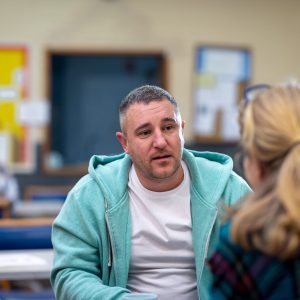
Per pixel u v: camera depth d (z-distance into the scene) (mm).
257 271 1222
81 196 2135
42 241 3074
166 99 2004
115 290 1881
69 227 2105
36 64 6703
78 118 6879
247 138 1295
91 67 6859
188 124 6875
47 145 6738
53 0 6680
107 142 6934
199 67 6844
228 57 6875
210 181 2135
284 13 6926
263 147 1259
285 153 1246
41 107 6703
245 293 1239
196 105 6859
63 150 6875
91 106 6895
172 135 1984
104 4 6723
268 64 6895
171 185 2072
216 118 6891
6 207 4477
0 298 2775
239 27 6879
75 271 2059
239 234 1229
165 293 2066
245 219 1230
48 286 3941
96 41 6742
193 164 2115
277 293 1207
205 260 2057
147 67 6906
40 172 6727
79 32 6723
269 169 1285
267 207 1227
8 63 6668
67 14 6699
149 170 1984
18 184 6691
